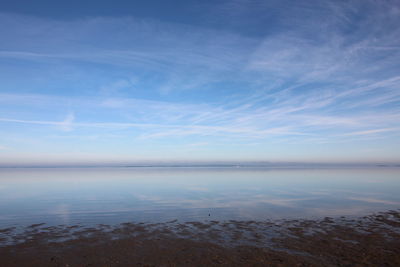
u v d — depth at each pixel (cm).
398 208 1769
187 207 1838
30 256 909
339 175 5675
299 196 2356
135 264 854
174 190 2892
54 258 894
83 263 858
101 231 1220
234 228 1283
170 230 1245
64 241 1069
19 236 1135
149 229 1259
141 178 5138
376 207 1805
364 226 1302
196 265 850
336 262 870
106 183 3903
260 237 1133
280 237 1132
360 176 5253
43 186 3431
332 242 1061
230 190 2867
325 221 1416
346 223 1366
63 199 2212
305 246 1017
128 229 1258
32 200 2158
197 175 6253
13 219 1470
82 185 3566
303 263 862
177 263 864
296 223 1378
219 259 895
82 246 1012
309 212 1658
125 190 2900
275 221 1426
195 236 1148
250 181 4150
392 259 891
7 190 2923
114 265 845
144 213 1634
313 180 4247
